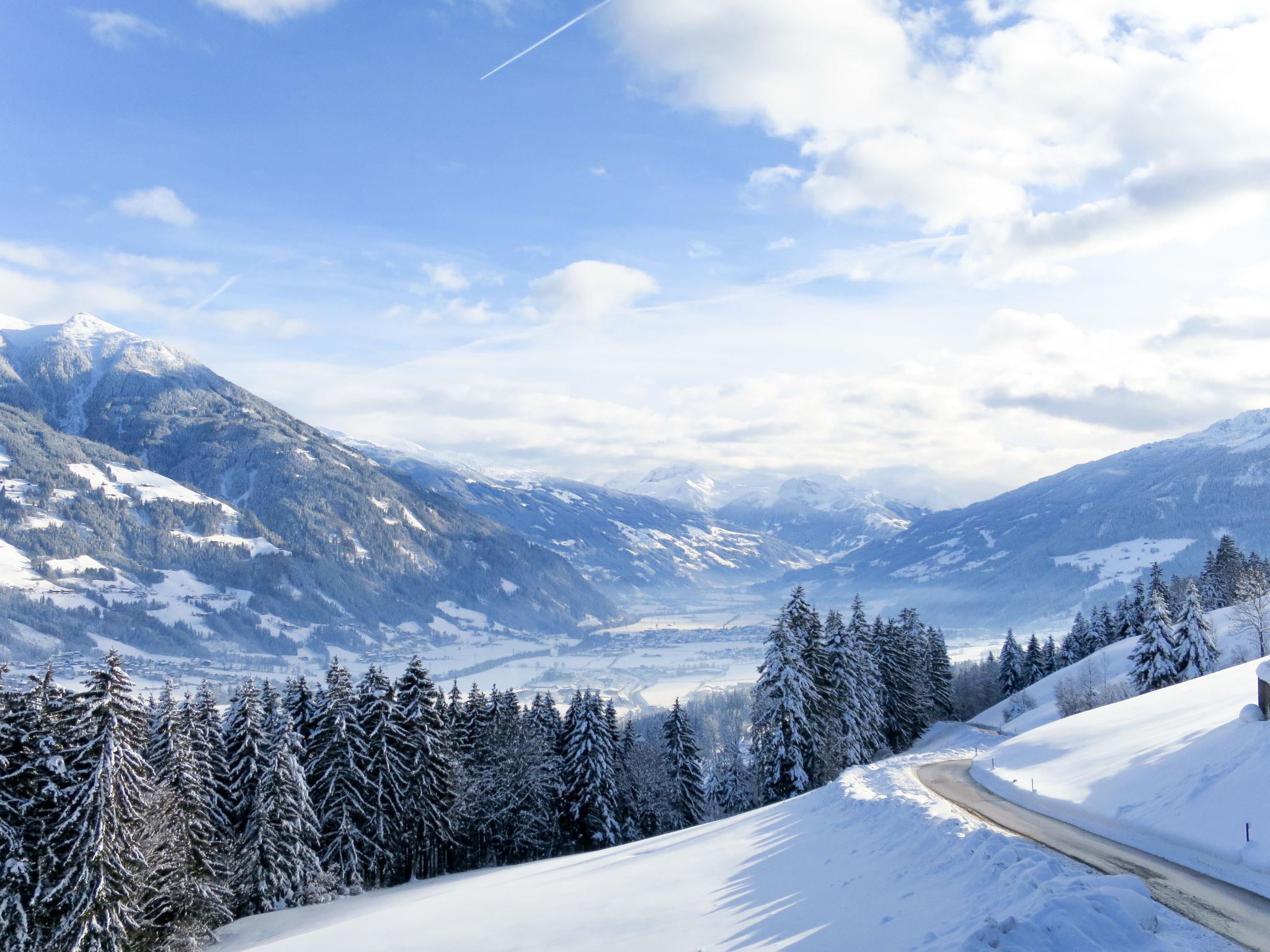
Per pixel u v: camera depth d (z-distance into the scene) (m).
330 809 45.94
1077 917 12.55
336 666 48.69
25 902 30.31
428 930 24.41
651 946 17.70
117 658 32.59
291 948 26.27
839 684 63.41
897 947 13.50
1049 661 115.50
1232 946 12.56
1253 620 71.25
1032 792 30.02
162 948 34.31
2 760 30.81
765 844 27.89
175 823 37.47
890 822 25.03
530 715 63.03
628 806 63.69
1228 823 19.20
